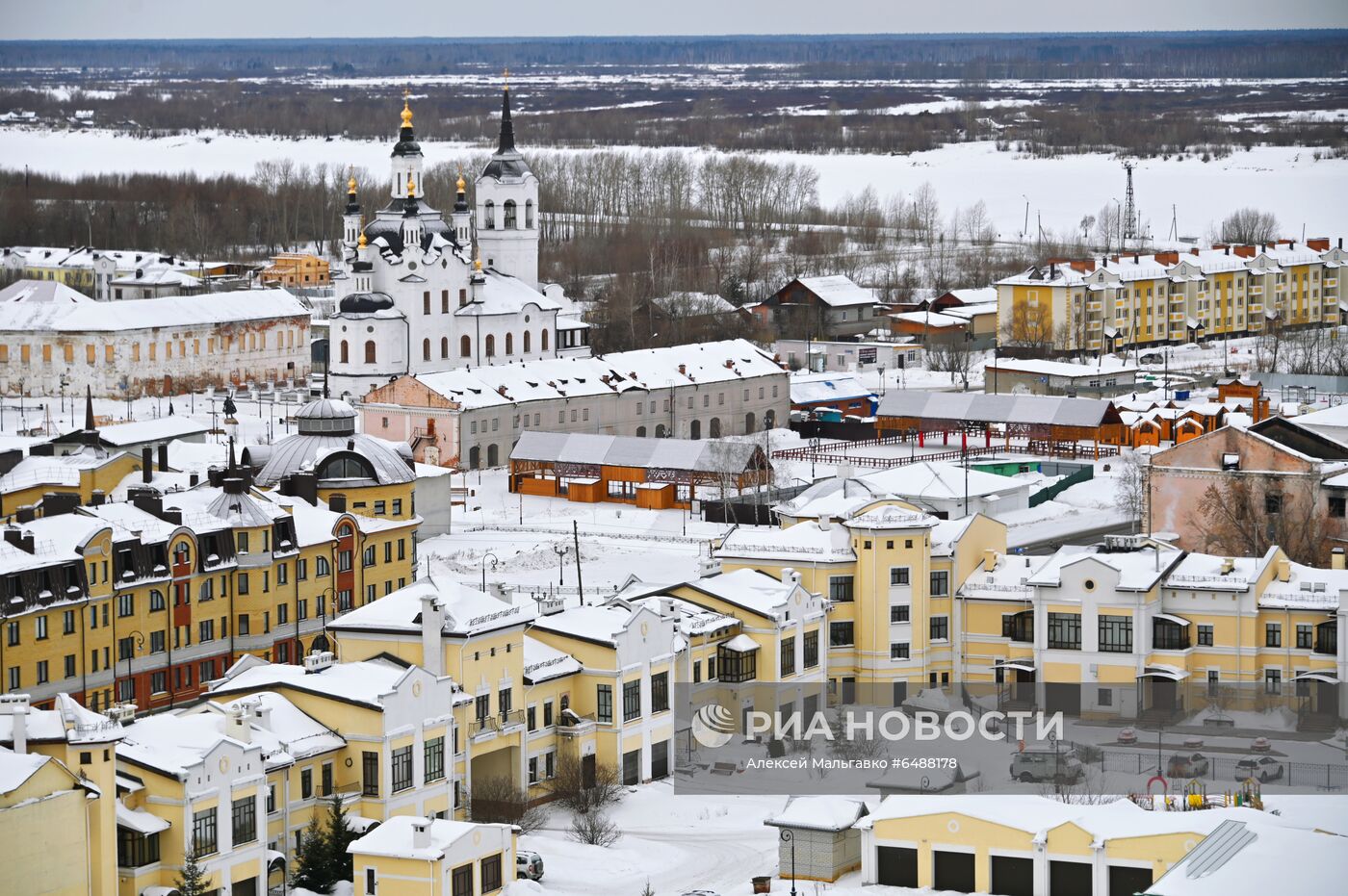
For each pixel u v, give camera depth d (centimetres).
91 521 19925
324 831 15975
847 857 15688
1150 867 14512
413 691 16638
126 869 14688
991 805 15212
